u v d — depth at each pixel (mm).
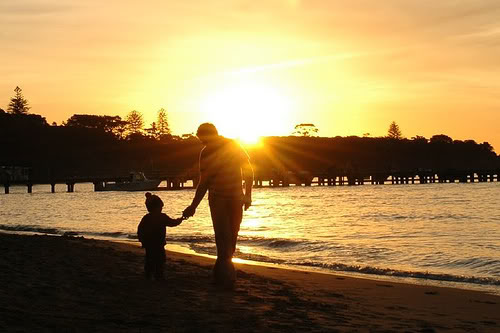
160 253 9812
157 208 9891
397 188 104625
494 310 9188
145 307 7418
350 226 31359
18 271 9727
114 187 103688
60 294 7875
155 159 184750
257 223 34188
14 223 35062
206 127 9297
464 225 31375
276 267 15406
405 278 13656
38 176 157500
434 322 7945
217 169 9242
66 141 179750
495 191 86625
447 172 132000
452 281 13234
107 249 14922
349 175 125312
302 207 52125
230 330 6379
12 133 171500
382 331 6922
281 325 6785
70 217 40656
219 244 9328
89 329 6020
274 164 192500
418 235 25891
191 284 9539
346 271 14797
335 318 7582
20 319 6172
